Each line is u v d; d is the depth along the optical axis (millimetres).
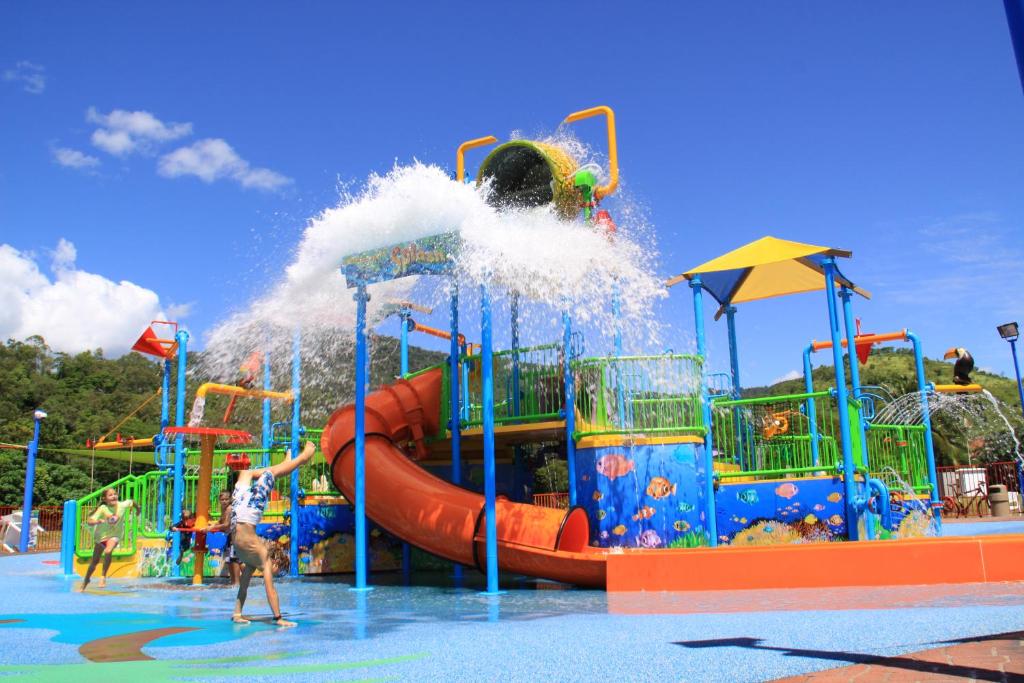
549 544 9156
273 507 12328
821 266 12367
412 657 4859
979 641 4734
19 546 24266
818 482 10359
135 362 69812
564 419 10797
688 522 10125
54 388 59500
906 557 7645
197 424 10867
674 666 4309
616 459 10367
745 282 15156
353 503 11016
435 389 11898
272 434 13594
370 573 12273
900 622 5512
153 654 5176
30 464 24234
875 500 10594
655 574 8375
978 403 31969
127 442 18859
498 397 11781
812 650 4645
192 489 14695
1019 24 3725
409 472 10602
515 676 4172
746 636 5219
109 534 10992
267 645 5484
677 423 10453
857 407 11188
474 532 9500
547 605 7551
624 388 10602
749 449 13039
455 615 6984
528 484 14289
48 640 5898
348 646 5363
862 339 15891
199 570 10852
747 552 8109
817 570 7852
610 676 4098
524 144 12406
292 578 11383
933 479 14312
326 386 17672
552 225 10859
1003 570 7391
